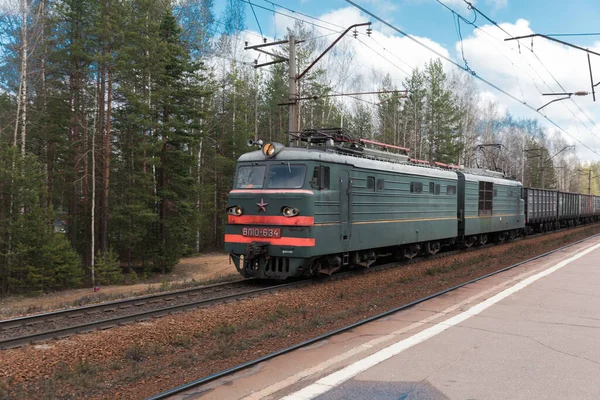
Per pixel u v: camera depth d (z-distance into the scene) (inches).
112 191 1055.6
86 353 262.4
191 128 993.5
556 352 233.9
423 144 1807.3
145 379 226.4
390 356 231.9
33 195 805.2
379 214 545.3
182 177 990.4
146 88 978.7
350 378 203.8
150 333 296.8
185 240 1023.0
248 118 1561.3
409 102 1749.5
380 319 318.7
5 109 984.3
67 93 1000.9
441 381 197.3
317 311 369.4
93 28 867.4
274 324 330.6
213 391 197.6
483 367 213.3
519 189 1011.3
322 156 463.8
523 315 312.0
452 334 268.5
